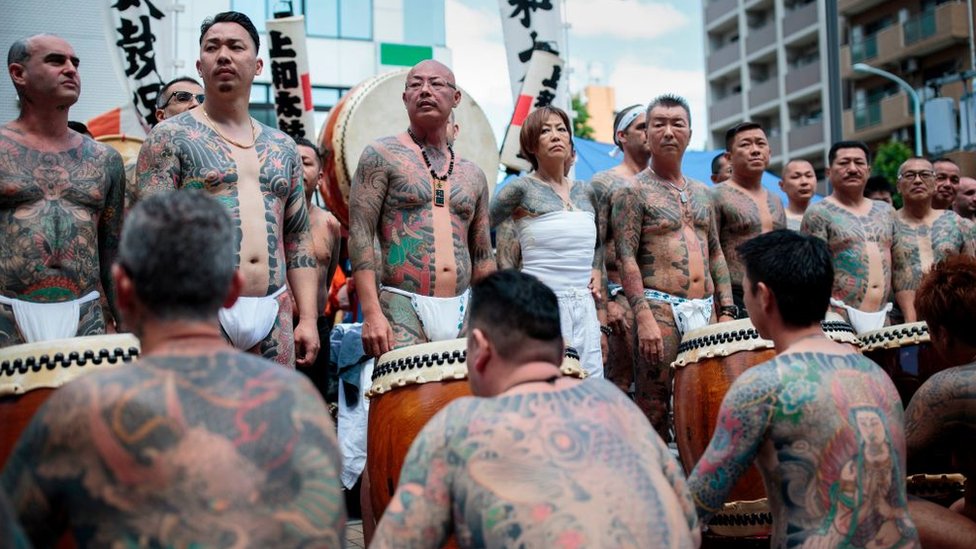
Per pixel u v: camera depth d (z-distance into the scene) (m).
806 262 2.53
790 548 2.39
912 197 5.58
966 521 2.92
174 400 1.62
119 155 3.23
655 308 4.28
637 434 2.00
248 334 3.06
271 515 1.61
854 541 2.37
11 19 8.62
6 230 2.95
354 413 4.74
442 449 1.92
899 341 3.90
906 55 24.66
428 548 1.90
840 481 2.37
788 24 29.67
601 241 4.62
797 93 29.12
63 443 1.59
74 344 2.50
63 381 2.46
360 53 10.05
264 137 3.29
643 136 5.22
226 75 3.15
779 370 2.44
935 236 5.55
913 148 24.84
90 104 8.91
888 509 2.42
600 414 1.96
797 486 2.39
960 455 3.03
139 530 1.55
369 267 3.50
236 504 1.58
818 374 2.43
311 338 3.27
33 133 3.04
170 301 1.73
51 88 2.98
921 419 3.04
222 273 1.77
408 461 1.96
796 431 2.40
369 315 3.43
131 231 1.75
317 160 5.05
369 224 3.55
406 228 3.56
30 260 2.95
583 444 1.88
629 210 4.33
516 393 1.98
